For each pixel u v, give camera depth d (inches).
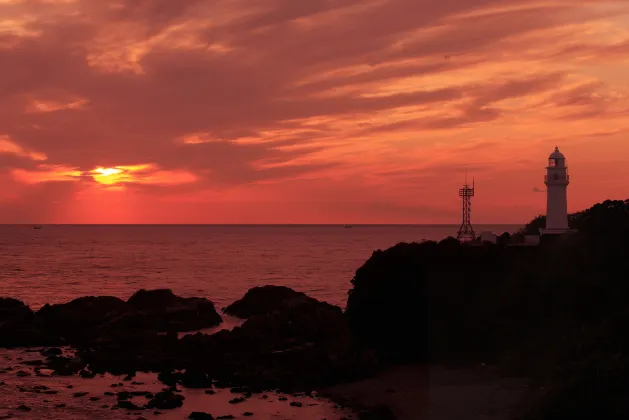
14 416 1379.2
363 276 1947.6
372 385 1571.1
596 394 1099.9
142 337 2192.4
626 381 1114.7
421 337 1754.4
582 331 1450.5
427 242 2011.6
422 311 1772.9
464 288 1772.9
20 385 1644.9
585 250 1774.1
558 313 1595.7
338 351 1811.0
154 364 1862.7
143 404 1473.9
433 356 1697.8
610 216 1975.9
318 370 1720.0
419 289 1802.4
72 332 2375.7
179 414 1393.9
